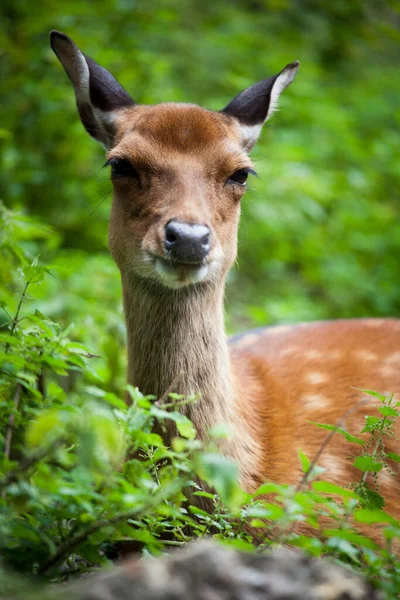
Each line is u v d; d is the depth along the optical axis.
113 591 4.03
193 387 7.63
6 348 5.99
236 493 4.33
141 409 5.23
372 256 16.70
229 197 8.03
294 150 15.28
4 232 8.13
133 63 14.12
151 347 7.76
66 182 13.63
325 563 4.50
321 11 20.12
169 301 7.66
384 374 9.08
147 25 15.42
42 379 7.77
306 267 16.17
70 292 11.11
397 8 19.55
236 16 19.47
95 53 13.74
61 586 4.75
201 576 4.16
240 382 8.58
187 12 19.16
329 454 8.16
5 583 4.16
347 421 8.50
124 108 8.77
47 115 13.48
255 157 15.08
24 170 13.38
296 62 9.27
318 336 9.72
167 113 8.13
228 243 8.04
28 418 5.84
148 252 7.44
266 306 14.44
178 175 7.70
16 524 4.82
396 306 16.05
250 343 9.87
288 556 4.45
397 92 21.22
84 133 13.35
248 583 4.18
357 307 15.92
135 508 4.90
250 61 17.61
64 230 13.56
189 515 6.99
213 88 16.77
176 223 7.26
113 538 5.18
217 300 7.85
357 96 20.25
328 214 17.00
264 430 8.27
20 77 13.65
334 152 17.44
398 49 24.17
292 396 8.71
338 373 9.03
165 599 4.04
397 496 8.18
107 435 4.55
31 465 4.77
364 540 5.09
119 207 8.00
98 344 10.12
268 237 15.87
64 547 4.91
